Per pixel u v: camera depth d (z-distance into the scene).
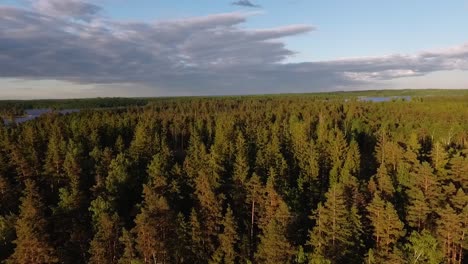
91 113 159.25
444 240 39.00
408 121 124.00
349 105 171.12
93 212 49.03
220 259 40.31
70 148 69.62
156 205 41.28
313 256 36.50
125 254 36.91
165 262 39.19
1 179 56.88
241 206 51.91
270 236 36.34
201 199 45.25
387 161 69.94
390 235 39.38
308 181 62.19
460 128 103.50
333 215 38.59
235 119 124.06
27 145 81.38
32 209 40.25
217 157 63.81
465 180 56.09
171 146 113.00
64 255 41.78
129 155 73.81
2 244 43.44
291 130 98.62
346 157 70.62
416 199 45.72
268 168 65.38
